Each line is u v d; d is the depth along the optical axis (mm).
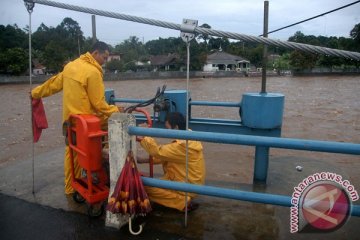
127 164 2961
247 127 4250
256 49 83938
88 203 3408
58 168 4984
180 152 3279
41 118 4082
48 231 3215
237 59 79812
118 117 2969
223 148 7355
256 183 4449
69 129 3508
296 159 5645
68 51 61875
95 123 3207
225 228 3191
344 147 2301
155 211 3498
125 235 3090
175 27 2766
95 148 3205
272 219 3359
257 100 3973
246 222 3301
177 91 4578
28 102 22453
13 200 3883
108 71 66688
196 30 2691
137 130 2916
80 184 3613
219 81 54812
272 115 3979
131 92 32406
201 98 26656
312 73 71750
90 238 3080
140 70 73438
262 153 4383
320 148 2354
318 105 19578
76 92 3537
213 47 88000
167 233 3107
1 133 11273
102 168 3438
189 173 3373
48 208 3668
